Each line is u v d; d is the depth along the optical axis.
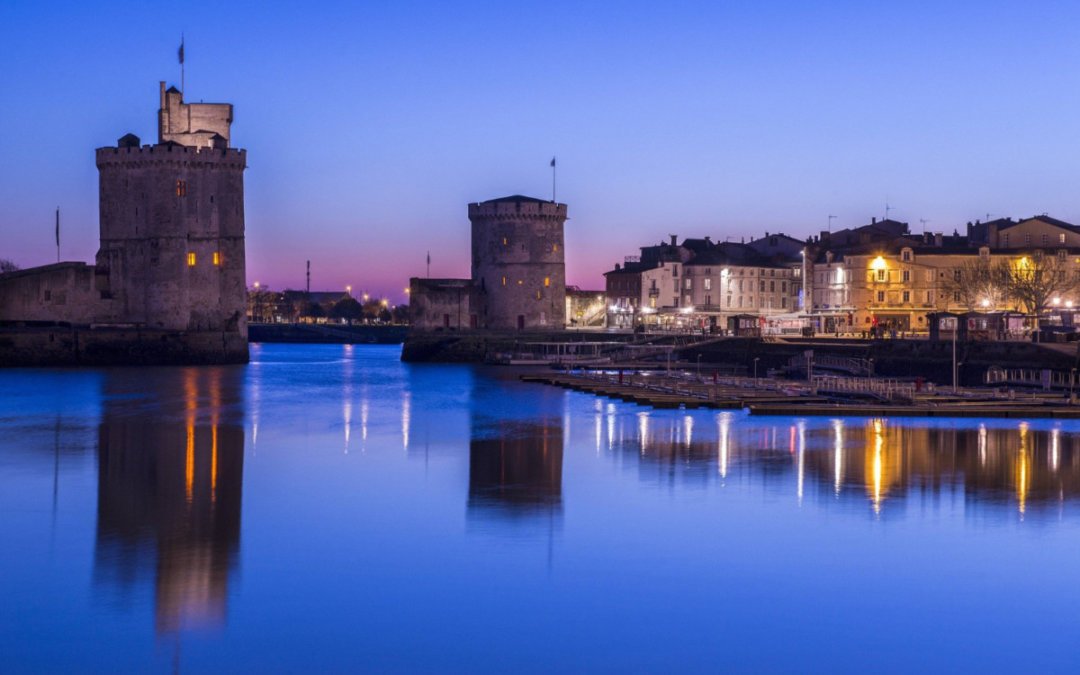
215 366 163.25
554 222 199.25
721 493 51.47
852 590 36.62
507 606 35.06
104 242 165.62
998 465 59.09
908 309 178.25
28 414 89.12
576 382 124.06
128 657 31.17
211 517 46.72
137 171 163.75
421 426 80.56
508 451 66.00
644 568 38.81
